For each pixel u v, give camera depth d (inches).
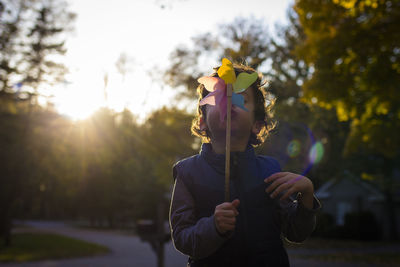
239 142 46.0
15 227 1990.7
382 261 531.5
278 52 624.4
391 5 276.2
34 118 773.9
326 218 1007.6
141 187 1373.0
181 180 47.1
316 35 320.8
